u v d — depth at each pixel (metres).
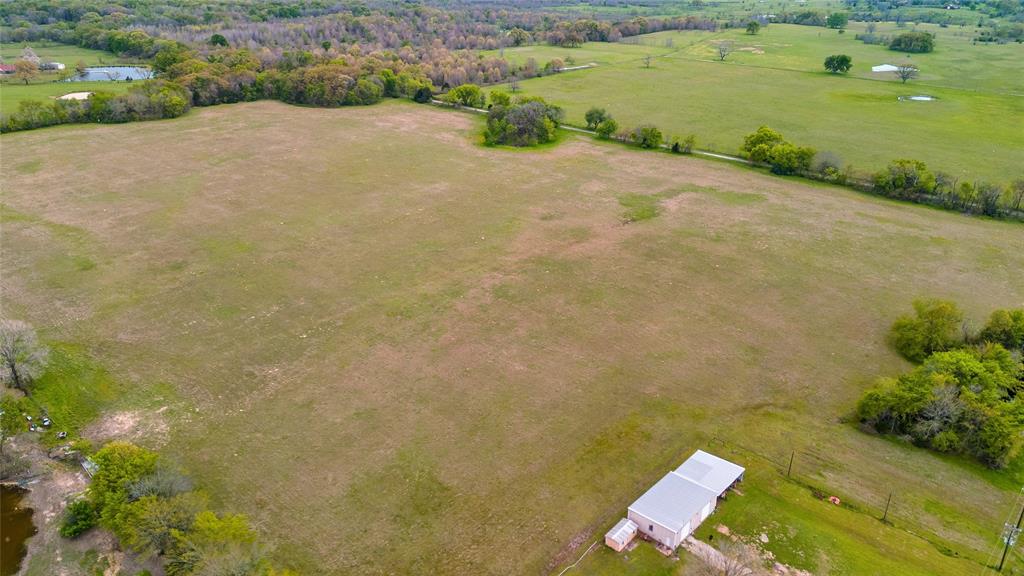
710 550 40.53
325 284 71.06
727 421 51.78
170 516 39.62
